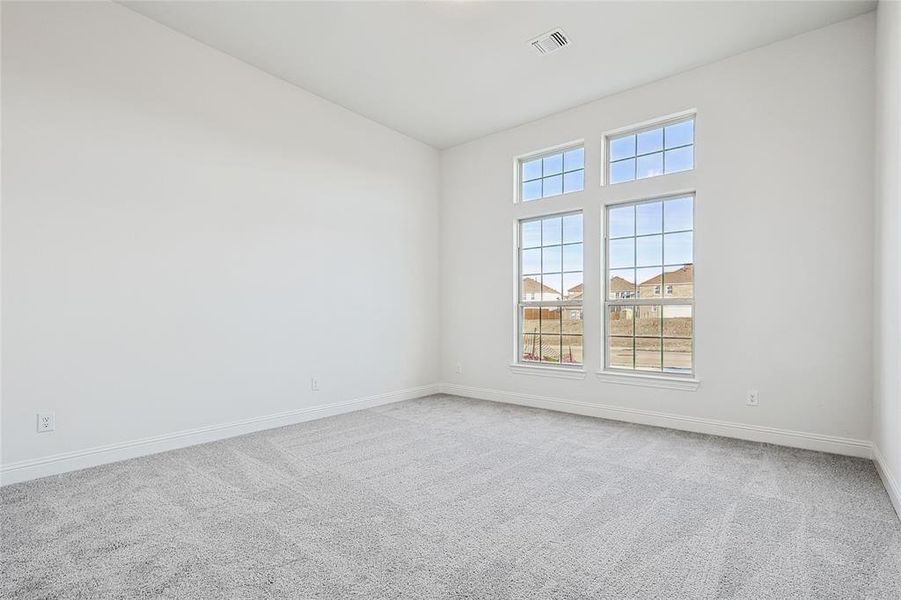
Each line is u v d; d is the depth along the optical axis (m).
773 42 3.38
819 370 3.21
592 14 3.04
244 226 3.71
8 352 2.59
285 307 3.99
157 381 3.19
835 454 3.13
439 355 5.63
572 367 4.49
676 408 3.83
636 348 4.14
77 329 2.83
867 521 2.14
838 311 3.15
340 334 4.45
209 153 3.50
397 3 2.96
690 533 2.03
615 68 3.74
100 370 2.93
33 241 2.68
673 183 3.86
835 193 3.16
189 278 3.37
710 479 2.67
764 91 3.43
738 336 3.54
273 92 3.92
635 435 3.62
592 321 4.33
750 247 3.49
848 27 3.11
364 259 4.71
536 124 4.77
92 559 1.81
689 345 3.84
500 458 3.06
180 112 3.33
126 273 3.05
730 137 3.58
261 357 3.81
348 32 3.29
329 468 2.86
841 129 3.14
